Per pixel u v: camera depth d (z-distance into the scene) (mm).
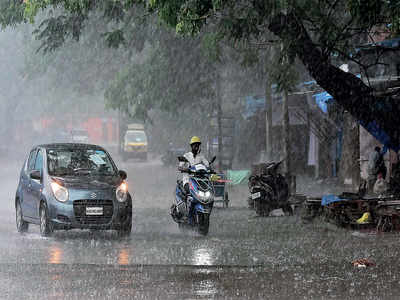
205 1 35188
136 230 34500
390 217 33594
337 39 40250
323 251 26750
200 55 73688
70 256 25500
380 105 41062
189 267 23047
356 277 21203
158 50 76375
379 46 42156
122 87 81250
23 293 18859
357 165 61062
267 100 81000
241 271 22266
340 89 40625
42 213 31312
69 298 18219
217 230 34281
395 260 24547
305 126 85188
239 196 57688
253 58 53500
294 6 38625
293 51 40219
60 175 32188
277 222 38062
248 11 40812
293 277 21203
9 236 31969
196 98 83688
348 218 35125
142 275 21531
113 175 33000
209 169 33375
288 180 50312
